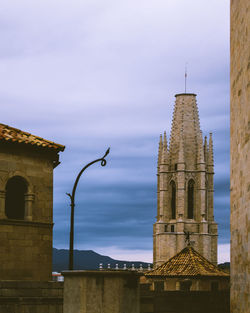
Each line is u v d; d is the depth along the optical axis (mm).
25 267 31312
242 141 20938
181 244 179125
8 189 32219
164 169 183875
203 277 58812
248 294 19453
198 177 182625
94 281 19047
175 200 183750
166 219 182875
